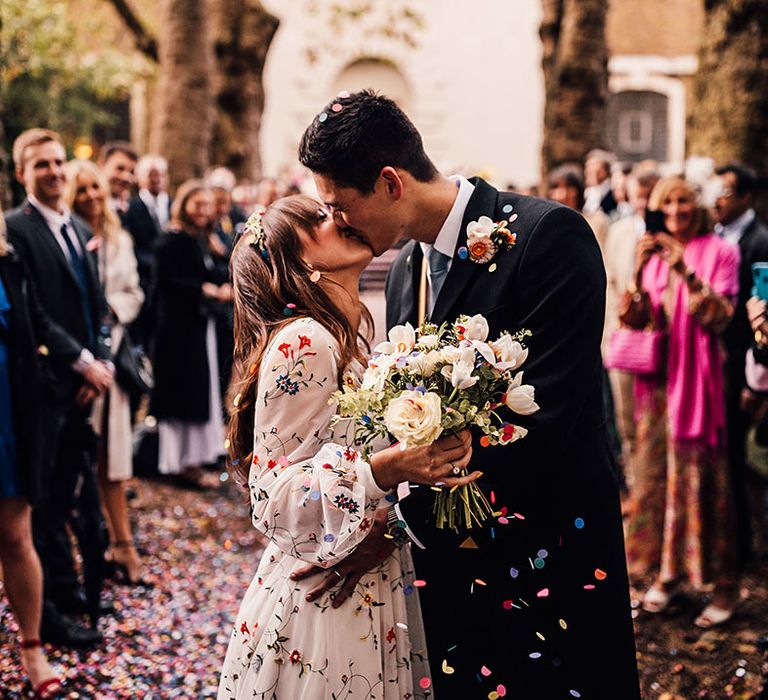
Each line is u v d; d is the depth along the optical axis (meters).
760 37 6.68
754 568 4.95
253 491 2.27
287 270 2.34
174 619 4.37
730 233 4.80
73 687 3.64
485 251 2.42
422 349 2.21
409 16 17.39
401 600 2.39
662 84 20.58
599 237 6.09
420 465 2.19
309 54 17.62
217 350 7.14
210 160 11.49
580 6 10.12
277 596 2.33
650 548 4.54
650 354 4.32
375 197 2.37
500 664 2.45
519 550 2.48
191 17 9.79
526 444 2.31
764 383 3.83
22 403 3.43
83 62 16.14
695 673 3.88
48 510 4.03
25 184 4.27
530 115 19.95
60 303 4.13
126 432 4.81
